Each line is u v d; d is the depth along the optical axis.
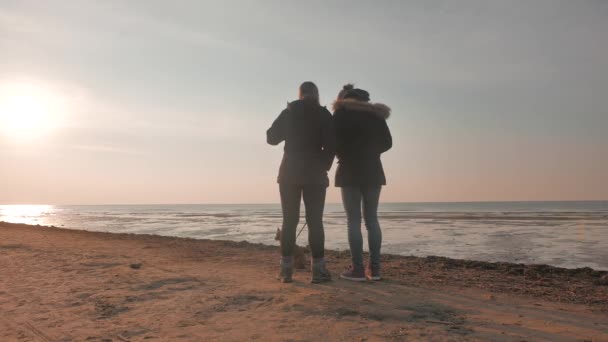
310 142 3.85
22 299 3.35
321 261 3.91
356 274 4.08
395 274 4.66
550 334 2.53
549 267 5.72
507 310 3.11
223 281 3.97
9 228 12.09
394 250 11.41
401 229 21.81
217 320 2.76
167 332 2.53
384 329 2.56
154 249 6.89
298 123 3.84
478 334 2.51
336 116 4.05
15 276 4.26
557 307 3.28
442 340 2.39
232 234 17.61
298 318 2.76
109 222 32.69
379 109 4.05
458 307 3.14
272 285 3.76
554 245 12.94
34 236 9.03
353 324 2.64
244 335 2.46
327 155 3.88
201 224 28.02
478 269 5.44
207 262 5.41
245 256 6.11
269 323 2.67
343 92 4.23
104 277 4.17
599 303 3.49
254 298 3.29
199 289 3.63
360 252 4.09
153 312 2.96
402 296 3.42
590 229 21.58
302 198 3.96
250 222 30.97
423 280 4.32
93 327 2.65
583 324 2.78
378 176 4.09
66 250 6.38
